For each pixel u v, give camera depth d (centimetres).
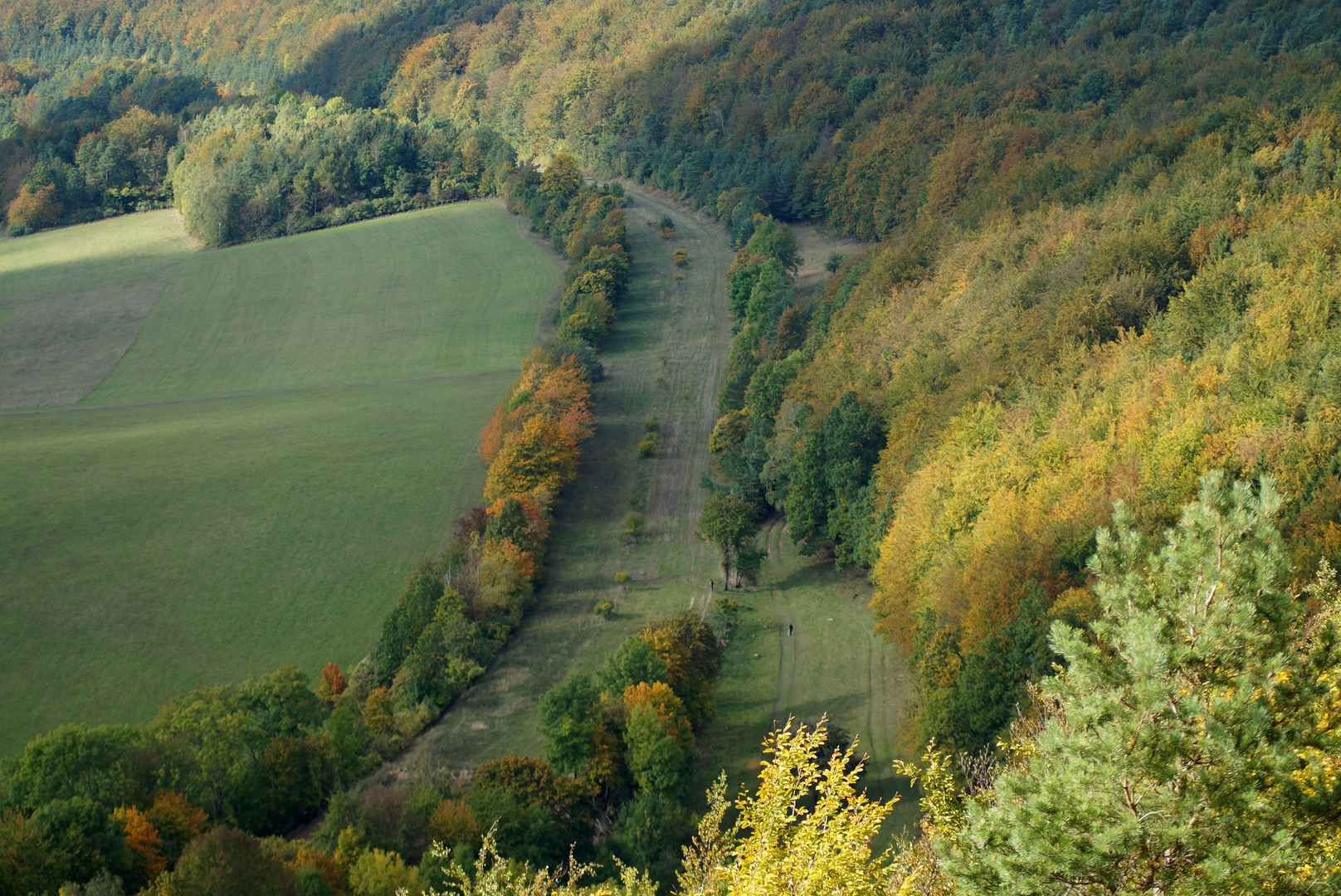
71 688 8256
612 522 10875
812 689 7262
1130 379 7506
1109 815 1559
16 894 4781
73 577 9712
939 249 12450
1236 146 10862
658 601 9012
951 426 8175
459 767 6569
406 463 12031
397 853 4938
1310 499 5644
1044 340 8512
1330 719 1584
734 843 1983
